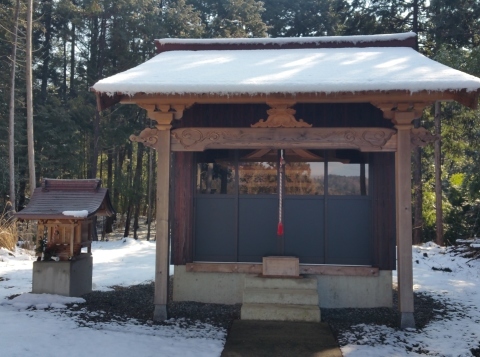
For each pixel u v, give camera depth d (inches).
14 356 186.5
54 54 1221.7
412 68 256.1
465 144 804.6
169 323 258.7
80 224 321.7
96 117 1008.2
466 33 760.3
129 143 1191.6
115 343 212.2
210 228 311.4
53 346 202.8
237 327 251.1
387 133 260.1
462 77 230.1
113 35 1051.3
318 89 231.3
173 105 264.5
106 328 240.2
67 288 309.0
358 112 301.9
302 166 309.7
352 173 306.5
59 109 1026.7
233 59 309.0
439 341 226.8
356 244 302.2
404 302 252.2
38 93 1105.4
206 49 346.3
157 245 266.5
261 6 1216.8
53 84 1259.8
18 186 949.8
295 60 298.2
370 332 243.1
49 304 287.4
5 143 953.5
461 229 832.9
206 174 315.3
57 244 317.1
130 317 269.4
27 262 504.1
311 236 305.6
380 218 299.1
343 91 231.0
